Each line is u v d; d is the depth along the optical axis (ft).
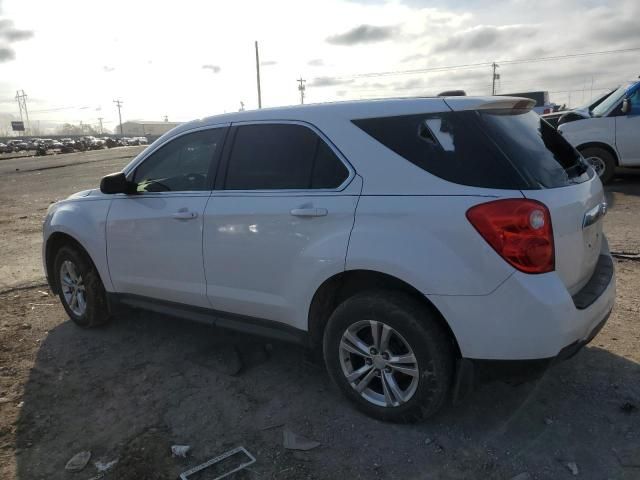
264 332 11.66
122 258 14.01
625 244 20.95
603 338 13.28
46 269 16.60
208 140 12.57
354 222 9.81
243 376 12.61
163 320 16.35
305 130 10.96
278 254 10.86
